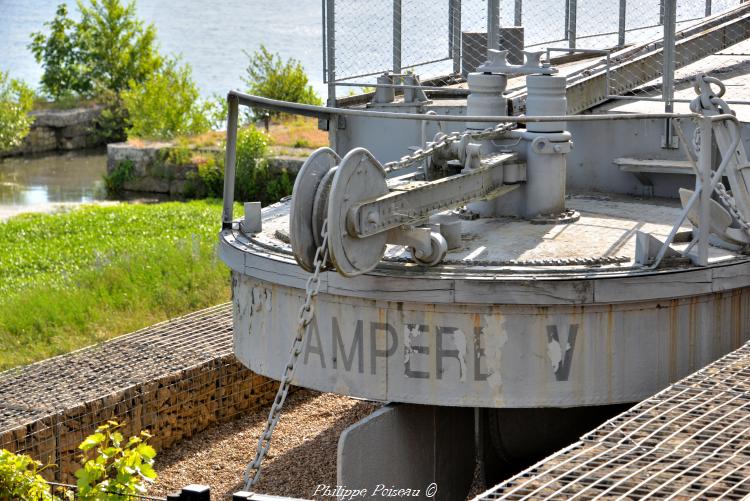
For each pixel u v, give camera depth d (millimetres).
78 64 57562
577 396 8242
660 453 5785
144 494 7355
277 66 45094
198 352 11930
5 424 9711
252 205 9898
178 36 100250
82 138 51594
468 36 14453
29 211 33625
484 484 9609
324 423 12023
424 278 8102
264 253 9094
